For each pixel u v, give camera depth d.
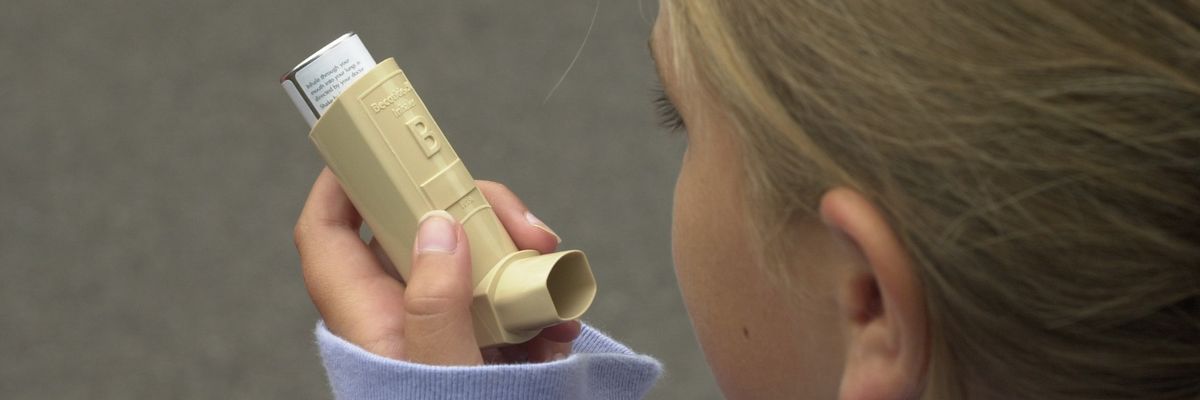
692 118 0.85
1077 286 0.71
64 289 3.24
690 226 0.87
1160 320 0.73
